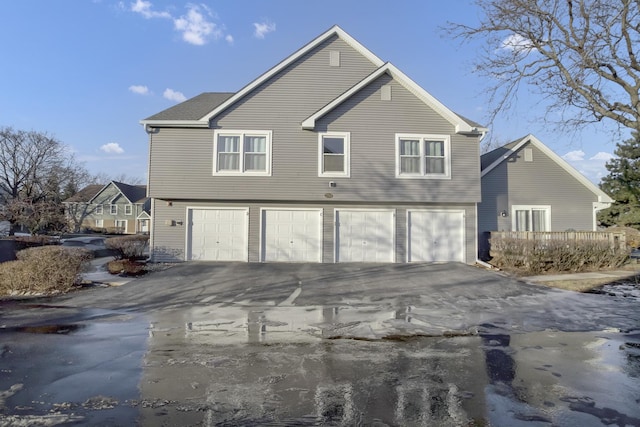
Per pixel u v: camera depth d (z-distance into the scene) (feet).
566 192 60.75
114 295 33.42
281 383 14.37
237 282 38.78
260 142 51.80
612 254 47.24
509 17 42.86
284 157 51.55
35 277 34.42
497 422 11.53
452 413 12.09
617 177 91.50
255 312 27.27
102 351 18.37
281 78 52.70
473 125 53.83
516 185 60.13
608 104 43.27
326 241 51.78
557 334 21.59
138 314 26.86
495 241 51.80
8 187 108.37
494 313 26.86
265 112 51.98
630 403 12.84
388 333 21.74
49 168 109.50
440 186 52.19
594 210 60.95
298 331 22.12
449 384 14.38
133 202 175.73
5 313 27.25
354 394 13.44
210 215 51.72
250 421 11.50
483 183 59.62
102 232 169.07
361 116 52.06
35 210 99.45
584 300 31.12
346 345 19.34
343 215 52.29
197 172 50.88
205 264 49.34
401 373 15.46
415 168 52.26
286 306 29.30
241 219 51.75
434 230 52.95
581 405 12.69
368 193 51.52
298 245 51.72
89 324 23.99
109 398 13.08
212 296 33.01
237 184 50.98
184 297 32.63
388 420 11.61
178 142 51.08
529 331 22.24
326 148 51.93
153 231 51.11
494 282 39.11
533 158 60.70
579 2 39.78
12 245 55.36
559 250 45.42
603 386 14.28
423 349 18.71
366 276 42.19
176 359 17.13
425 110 52.54
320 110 50.70
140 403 12.69
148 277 41.16
